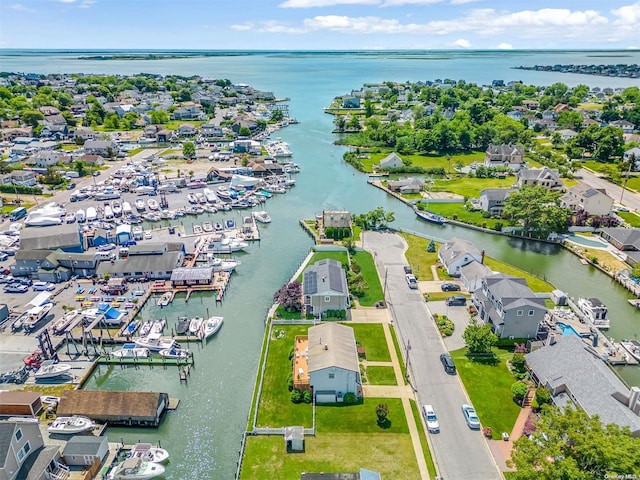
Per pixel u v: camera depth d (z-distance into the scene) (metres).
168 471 45.97
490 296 67.50
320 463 44.88
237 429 51.09
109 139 178.75
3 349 62.88
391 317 69.12
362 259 87.44
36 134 191.88
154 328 67.38
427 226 106.06
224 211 115.69
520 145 156.75
